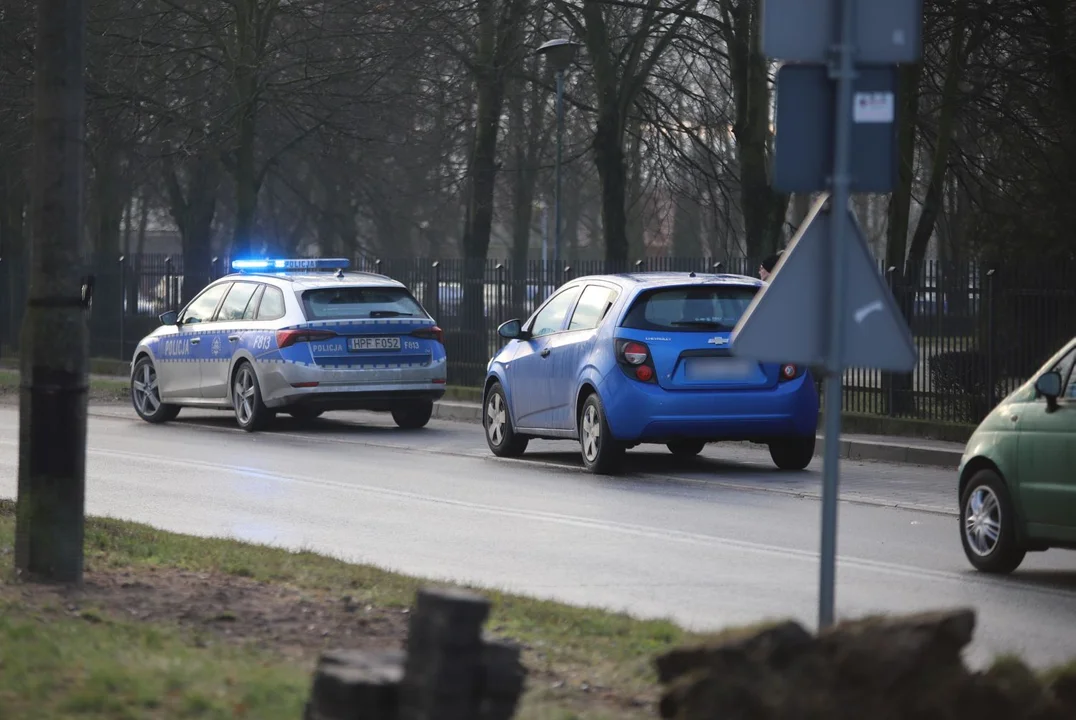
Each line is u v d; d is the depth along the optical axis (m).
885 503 52.56
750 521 47.62
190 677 21.28
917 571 39.19
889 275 79.75
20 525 29.56
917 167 130.12
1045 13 97.00
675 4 116.69
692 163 134.62
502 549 41.53
